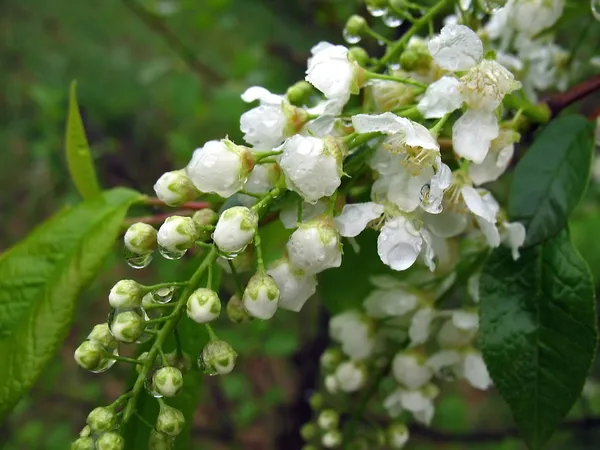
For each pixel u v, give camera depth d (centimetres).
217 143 9
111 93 41
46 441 31
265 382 33
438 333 13
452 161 11
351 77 10
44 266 11
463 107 10
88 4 45
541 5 12
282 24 27
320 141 9
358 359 13
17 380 11
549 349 11
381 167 10
